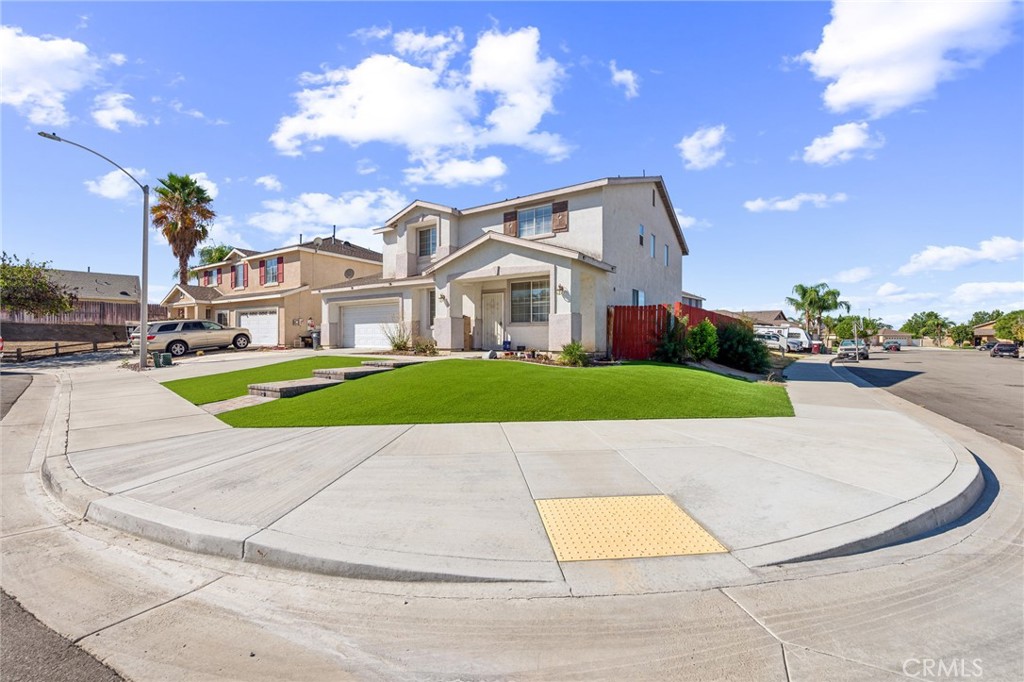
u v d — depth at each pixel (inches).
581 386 401.1
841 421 331.6
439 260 778.2
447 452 250.8
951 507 181.3
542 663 103.1
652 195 897.5
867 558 148.0
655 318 677.3
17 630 115.2
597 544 151.3
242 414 353.1
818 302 2119.8
